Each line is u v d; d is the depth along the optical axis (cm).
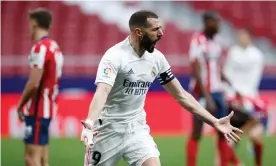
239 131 1662
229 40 6419
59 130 4172
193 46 2681
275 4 6900
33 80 2081
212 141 3934
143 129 1712
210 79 2703
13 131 4150
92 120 1484
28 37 6238
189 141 2716
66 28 6444
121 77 1627
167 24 6562
